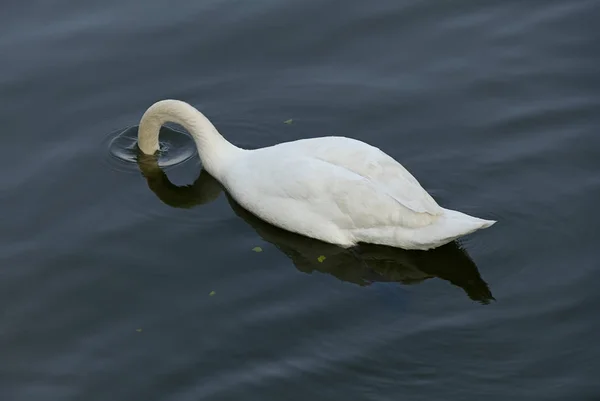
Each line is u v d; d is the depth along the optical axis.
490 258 15.66
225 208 17.25
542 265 15.45
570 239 15.93
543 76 20.00
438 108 19.39
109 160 18.56
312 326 14.55
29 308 15.32
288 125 19.33
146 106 19.92
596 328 14.21
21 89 20.28
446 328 14.34
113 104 19.97
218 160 17.78
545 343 14.00
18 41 21.48
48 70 20.73
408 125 19.00
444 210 15.59
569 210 16.48
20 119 19.55
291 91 20.14
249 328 14.61
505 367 13.65
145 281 15.69
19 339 14.77
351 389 13.47
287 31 21.67
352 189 15.73
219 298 15.23
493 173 17.50
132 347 14.48
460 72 20.30
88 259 16.23
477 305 14.75
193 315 14.95
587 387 13.27
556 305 14.66
